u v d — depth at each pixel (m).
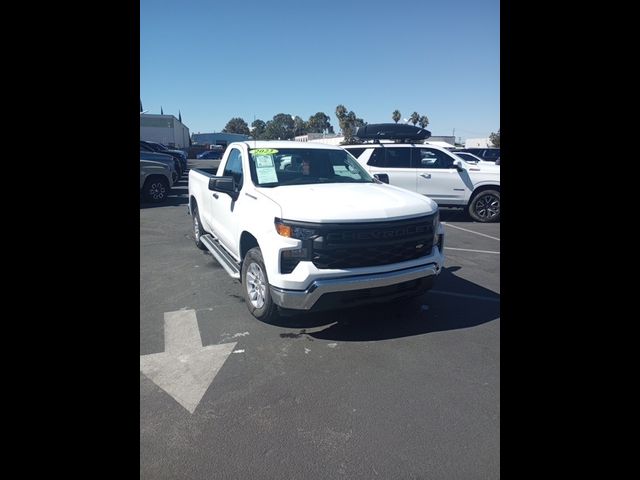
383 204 3.72
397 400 2.84
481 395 2.89
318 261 3.44
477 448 2.38
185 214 10.86
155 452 2.34
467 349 3.54
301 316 4.23
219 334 3.82
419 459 2.31
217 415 2.68
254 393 2.92
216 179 4.43
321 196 3.82
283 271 3.52
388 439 2.46
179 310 4.39
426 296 4.82
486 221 10.10
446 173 10.08
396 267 3.62
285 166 4.69
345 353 3.48
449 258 6.64
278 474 2.21
